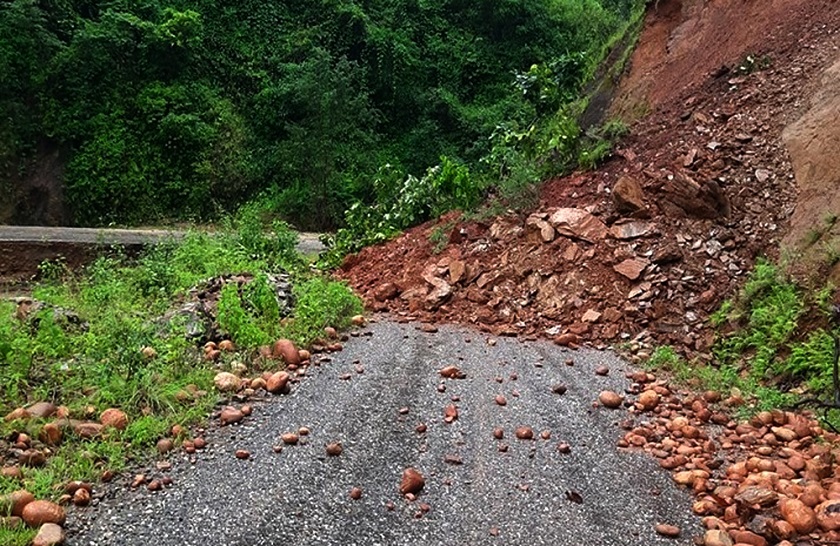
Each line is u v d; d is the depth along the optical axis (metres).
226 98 27.20
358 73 29.20
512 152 9.52
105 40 24.42
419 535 2.80
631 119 9.49
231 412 3.94
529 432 3.84
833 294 5.00
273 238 10.64
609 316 6.06
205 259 8.76
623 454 3.70
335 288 6.96
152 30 25.30
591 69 12.44
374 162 27.48
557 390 4.56
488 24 34.78
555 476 3.38
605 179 7.63
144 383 4.15
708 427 4.14
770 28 8.21
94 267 9.01
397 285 7.72
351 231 10.34
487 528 2.88
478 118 30.28
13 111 22.84
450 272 7.38
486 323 6.52
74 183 22.88
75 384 4.23
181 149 24.53
